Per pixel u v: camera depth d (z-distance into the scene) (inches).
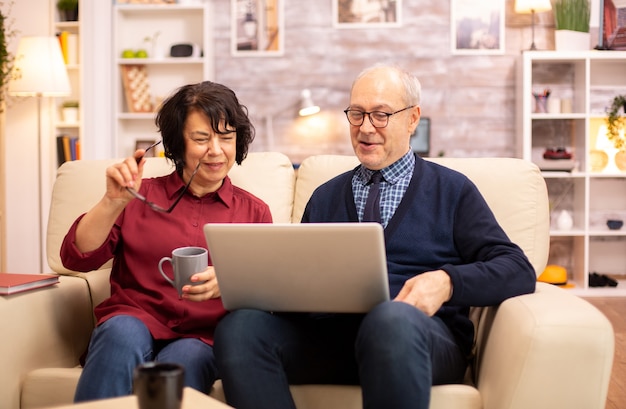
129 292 73.9
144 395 42.4
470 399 63.0
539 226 79.9
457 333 70.0
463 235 72.2
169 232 74.9
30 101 197.6
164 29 219.1
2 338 67.2
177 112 74.0
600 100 213.6
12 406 68.4
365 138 75.1
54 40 185.8
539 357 58.2
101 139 207.0
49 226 87.4
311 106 209.0
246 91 219.5
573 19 205.6
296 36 217.5
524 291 67.2
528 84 200.4
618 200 213.6
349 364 67.7
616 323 162.9
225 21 219.0
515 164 81.9
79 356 79.5
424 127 214.8
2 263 197.5
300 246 58.7
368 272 59.1
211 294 65.2
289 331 65.6
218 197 77.5
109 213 68.8
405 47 214.8
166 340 70.1
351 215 76.5
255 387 60.7
